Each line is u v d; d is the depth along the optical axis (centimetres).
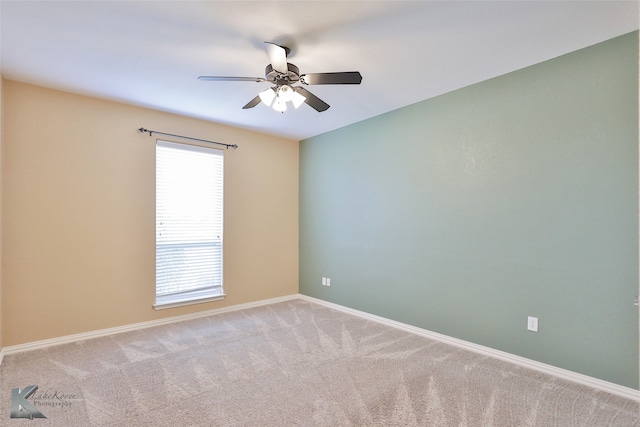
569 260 241
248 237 443
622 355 218
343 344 307
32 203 290
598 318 228
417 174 341
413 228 345
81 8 186
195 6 185
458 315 306
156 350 291
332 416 195
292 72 223
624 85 218
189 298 387
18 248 283
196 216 396
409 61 253
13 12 189
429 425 188
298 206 499
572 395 219
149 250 358
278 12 191
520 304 266
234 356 279
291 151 493
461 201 305
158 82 289
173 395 217
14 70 265
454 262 310
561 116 245
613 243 222
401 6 187
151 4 183
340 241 430
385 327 359
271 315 402
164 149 372
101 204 327
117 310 336
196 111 367
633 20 201
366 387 229
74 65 257
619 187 220
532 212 259
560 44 229
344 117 390
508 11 192
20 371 248
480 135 291
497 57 247
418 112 340
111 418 192
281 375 246
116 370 252
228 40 222
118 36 217
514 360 268
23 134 286
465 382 236
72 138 311
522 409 203
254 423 188
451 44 228
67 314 307
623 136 218
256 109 360
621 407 205
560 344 245
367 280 393
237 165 432
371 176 390
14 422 188
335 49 234
